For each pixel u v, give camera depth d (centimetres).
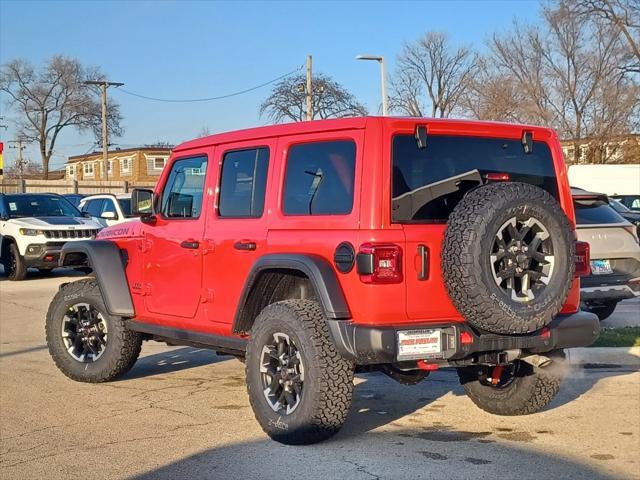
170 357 888
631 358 817
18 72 6269
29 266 1688
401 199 500
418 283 495
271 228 557
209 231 612
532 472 484
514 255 489
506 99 4128
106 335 729
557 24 4025
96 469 490
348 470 482
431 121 521
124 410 639
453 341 495
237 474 475
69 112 6350
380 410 641
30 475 480
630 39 3869
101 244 720
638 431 579
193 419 610
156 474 479
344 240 501
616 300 978
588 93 4012
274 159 567
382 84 2775
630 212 1580
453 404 661
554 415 624
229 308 591
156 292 675
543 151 578
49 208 1803
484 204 477
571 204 584
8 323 1139
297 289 580
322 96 4281
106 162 4631
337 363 507
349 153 516
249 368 551
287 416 524
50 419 612
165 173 679
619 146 3881
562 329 535
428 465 494
